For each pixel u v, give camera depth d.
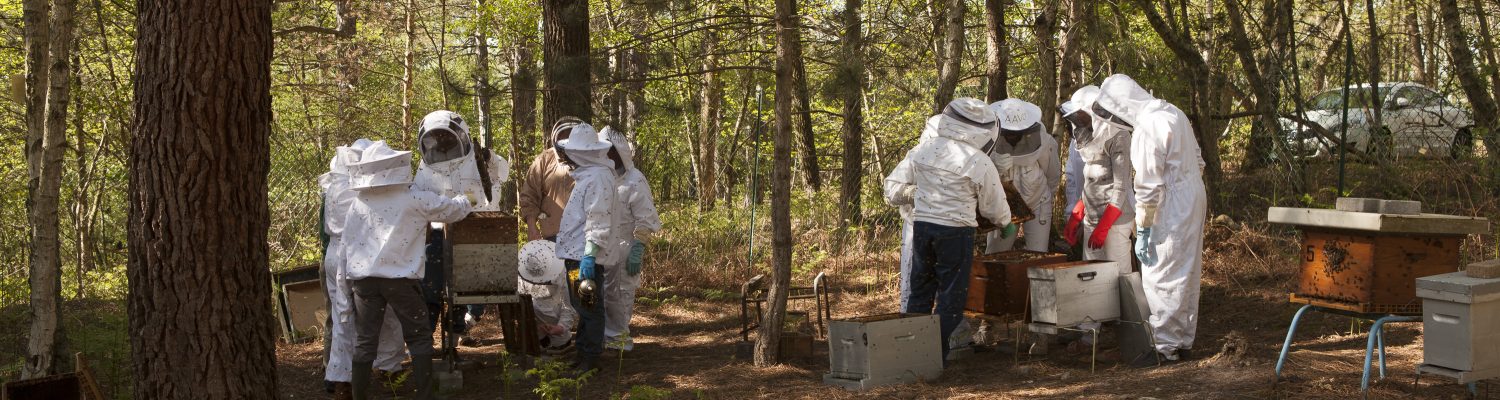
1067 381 5.86
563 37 10.25
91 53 12.60
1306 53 13.84
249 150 4.56
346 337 6.11
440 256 6.64
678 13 8.12
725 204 15.30
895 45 11.26
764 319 6.82
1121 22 10.22
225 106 4.42
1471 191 9.57
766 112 17.88
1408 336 6.26
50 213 6.02
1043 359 6.57
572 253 6.53
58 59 5.93
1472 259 8.01
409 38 17.58
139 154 4.44
